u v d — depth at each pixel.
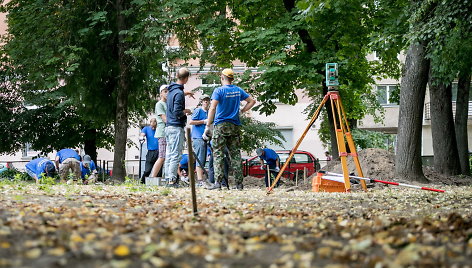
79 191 11.19
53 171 16.47
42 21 25.44
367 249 4.71
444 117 23.94
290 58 22.70
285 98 24.25
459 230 5.98
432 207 9.71
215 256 4.32
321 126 37.44
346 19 22.98
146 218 6.85
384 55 24.25
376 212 8.52
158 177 16.17
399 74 32.62
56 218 6.41
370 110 38.75
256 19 24.00
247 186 22.19
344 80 23.95
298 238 5.41
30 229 5.30
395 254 4.49
